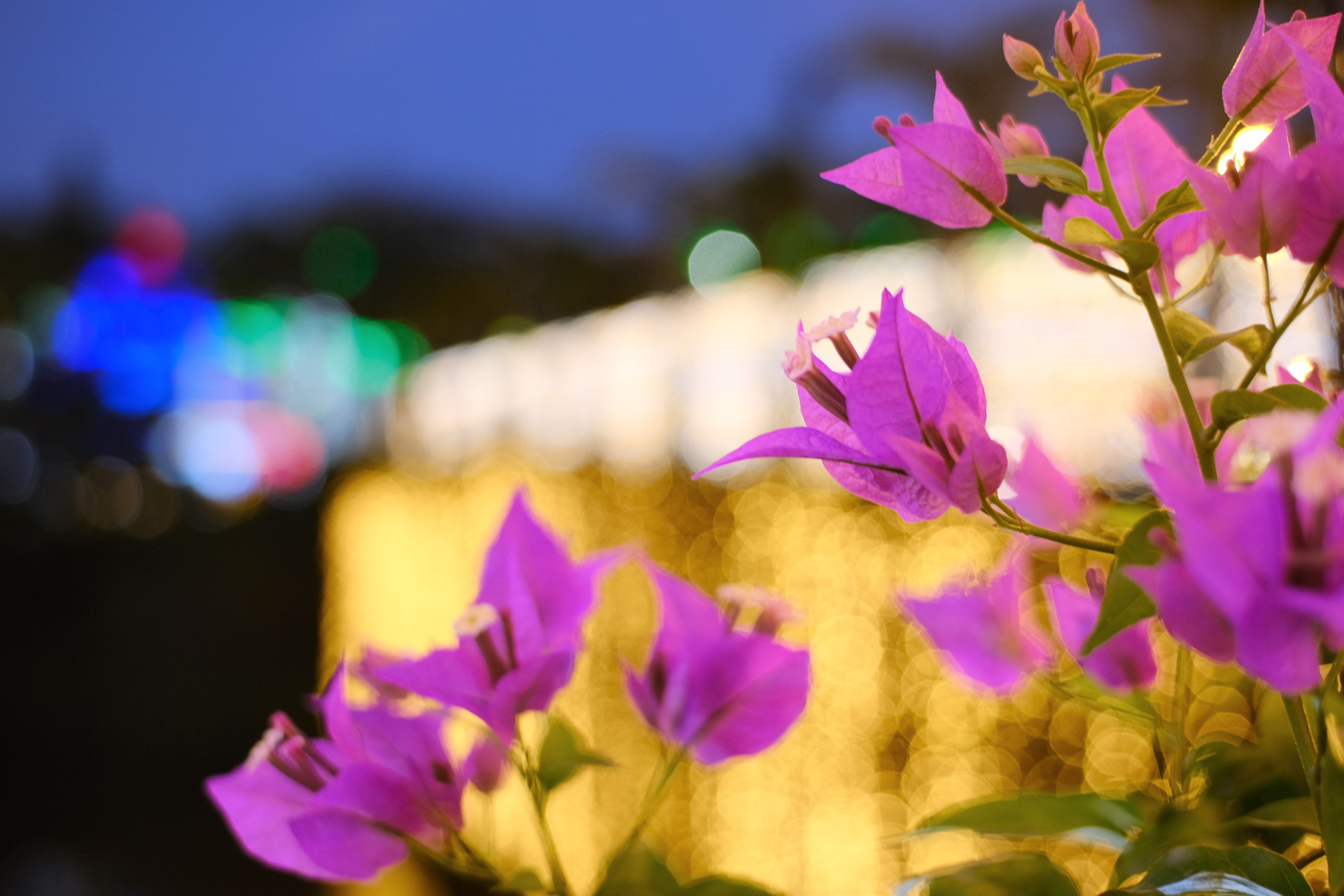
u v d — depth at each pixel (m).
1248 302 0.82
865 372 0.54
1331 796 0.51
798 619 0.61
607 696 2.35
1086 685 0.62
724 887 0.59
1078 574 1.11
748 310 3.08
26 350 15.12
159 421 15.45
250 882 3.10
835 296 2.62
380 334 17.03
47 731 4.80
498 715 0.57
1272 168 0.53
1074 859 1.32
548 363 5.13
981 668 0.63
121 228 17.06
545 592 0.59
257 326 16.67
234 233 19.39
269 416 15.83
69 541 11.20
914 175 0.55
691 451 3.28
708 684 0.60
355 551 7.46
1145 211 0.58
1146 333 1.65
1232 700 0.73
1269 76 0.56
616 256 8.85
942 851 1.65
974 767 1.60
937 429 0.54
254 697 5.11
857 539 1.90
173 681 5.50
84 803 3.89
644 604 2.37
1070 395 1.74
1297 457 0.48
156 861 3.34
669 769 0.60
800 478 2.19
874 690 1.82
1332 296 0.62
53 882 3.23
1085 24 0.56
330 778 0.59
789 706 0.60
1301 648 0.48
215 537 10.83
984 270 2.00
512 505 0.59
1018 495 0.60
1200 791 0.59
